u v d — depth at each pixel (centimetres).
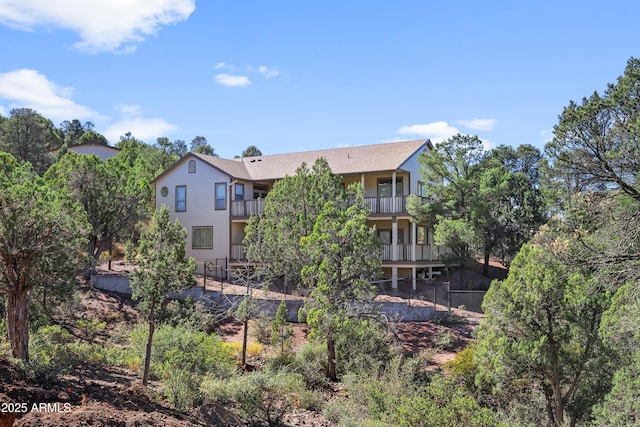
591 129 1203
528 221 3247
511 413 1299
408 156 2989
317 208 2161
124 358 1467
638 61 1190
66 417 720
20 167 1327
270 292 2462
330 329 1617
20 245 1097
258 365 1633
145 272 1144
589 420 1262
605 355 1217
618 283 1198
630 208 1212
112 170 2622
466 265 2694
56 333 1557
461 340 2023
